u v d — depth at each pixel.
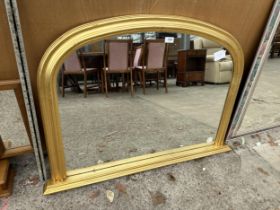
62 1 0.71
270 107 1.83
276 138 1.53
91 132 1.58
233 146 1.40
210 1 0.91
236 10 0.97
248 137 1.51
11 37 0.69
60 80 2.51
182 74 3.42
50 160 0.94
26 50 0.74
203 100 2.50
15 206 0.88
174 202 0.94
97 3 0.76
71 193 0.96
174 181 1.06
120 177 1.07
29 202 0.90
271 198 0.97
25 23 0.70
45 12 0.71
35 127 0.87
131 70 2.68
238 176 1.11
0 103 0.84
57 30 0.75
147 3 0.82
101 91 2.90
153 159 1.18
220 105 2.27
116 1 0.78
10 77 0.79
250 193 1.00
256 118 1.67
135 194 0.97
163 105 2.30
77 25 0.77
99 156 1.27
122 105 2.28
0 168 0.97
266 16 1.04
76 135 1.52
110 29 0.79
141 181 1.05
